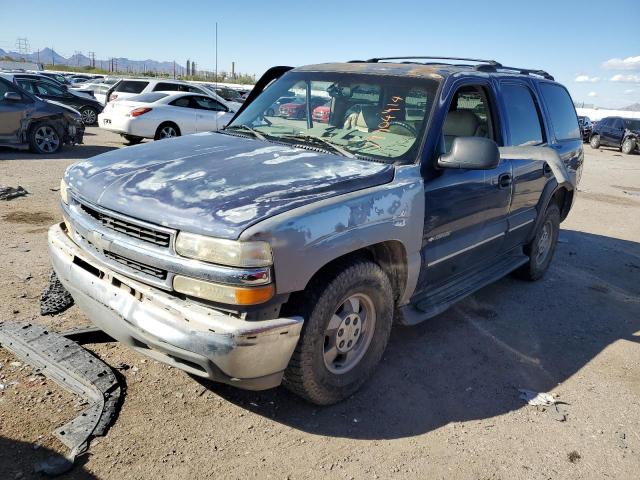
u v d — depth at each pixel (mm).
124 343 2879
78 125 12281
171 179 2943
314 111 4051
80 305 3094
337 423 3102
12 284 4363
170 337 2566
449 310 4922
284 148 3588
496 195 4285
